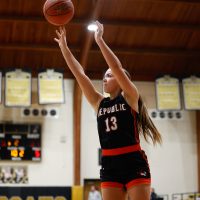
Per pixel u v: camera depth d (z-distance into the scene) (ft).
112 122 21.11
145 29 93.45
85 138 102.27
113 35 93.40
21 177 97.14
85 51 89.81
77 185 97.60
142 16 88.02
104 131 21.36
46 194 96.37
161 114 106.11
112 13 86.38
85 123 102.68
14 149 96.63
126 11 86.53
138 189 20.39
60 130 100.58
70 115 101.55
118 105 21.22
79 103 99.25
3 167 96.73
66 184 99.14
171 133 106.01
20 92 94.38
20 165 97.55
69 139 100.73
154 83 105.29
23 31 90.27
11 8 83.87
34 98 100.07
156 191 103.65
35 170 98.12
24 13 85.05
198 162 105.81
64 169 99.50
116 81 21.76
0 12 84.02
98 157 102.27
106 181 20.97
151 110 105.40
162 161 104.78
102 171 21.31
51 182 98.53
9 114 98.68
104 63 101.19
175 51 97.60
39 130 98.43
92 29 81.51
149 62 102.94
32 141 97.86
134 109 21.22
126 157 20.77
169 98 101.19
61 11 26.12
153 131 21.91
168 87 101.60
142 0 76.89
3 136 96.48
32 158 97.40
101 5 78.33
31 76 96.17
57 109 101.04
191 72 105.50
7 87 94.02
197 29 90.84
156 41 96.48
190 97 101.55
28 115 99.55
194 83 102.12
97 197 96.89
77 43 93.97
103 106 21.76
